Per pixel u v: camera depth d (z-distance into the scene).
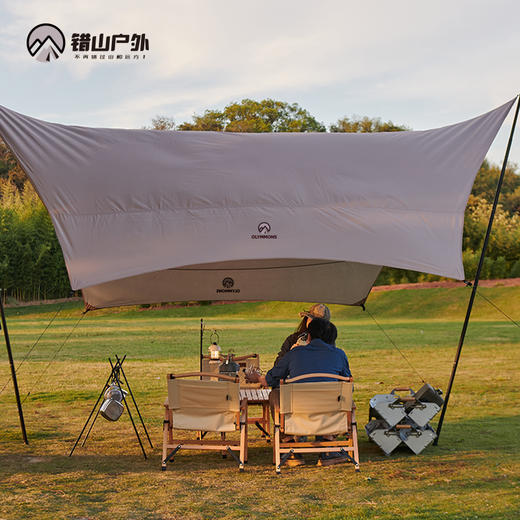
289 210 5.55
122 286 8.32
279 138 5.96
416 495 4.49
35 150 5.40
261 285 8.63
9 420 7.62
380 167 5.77
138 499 4.43
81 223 5.38
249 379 5.91
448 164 5.82
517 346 17.42
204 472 5.23
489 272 42.34
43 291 43.50
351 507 4.23
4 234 43.31
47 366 13.55
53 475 5.07
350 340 19.31
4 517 4.00
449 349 16.75
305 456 5.83
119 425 7.33
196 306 40.78
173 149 5.71
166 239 5.38
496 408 8.49
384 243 5.51
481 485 4.73
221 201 5.52
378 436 5.74
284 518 4.02
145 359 14.87
